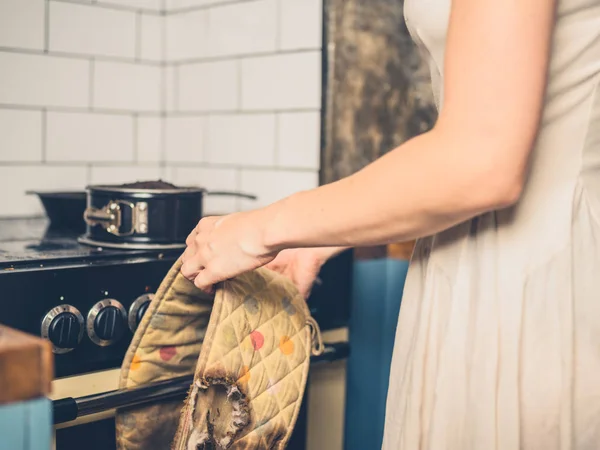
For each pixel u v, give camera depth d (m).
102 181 1.58
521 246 0.71
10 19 1.41
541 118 0.63
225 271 0.80
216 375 0.81
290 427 0.87
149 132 1.65
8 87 1.42
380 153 1.46
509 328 0.71
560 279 0.71
